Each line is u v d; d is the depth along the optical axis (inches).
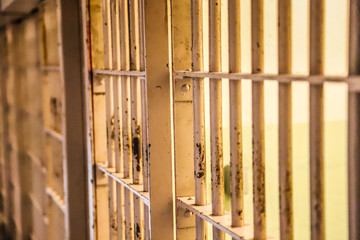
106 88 73.7
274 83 73.6
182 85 54.7
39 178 135.3
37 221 140.3
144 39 54.5
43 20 119.6
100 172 79.4
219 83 47.7
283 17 36.7
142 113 59.4
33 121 143.3
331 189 87.4
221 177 48.7
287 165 37.5
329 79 31.7
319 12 33.3
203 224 51.5
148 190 59.4
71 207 90.1
